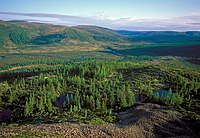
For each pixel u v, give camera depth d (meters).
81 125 96.62
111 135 88.62
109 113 133.38
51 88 190.62
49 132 83.69
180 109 142.00
